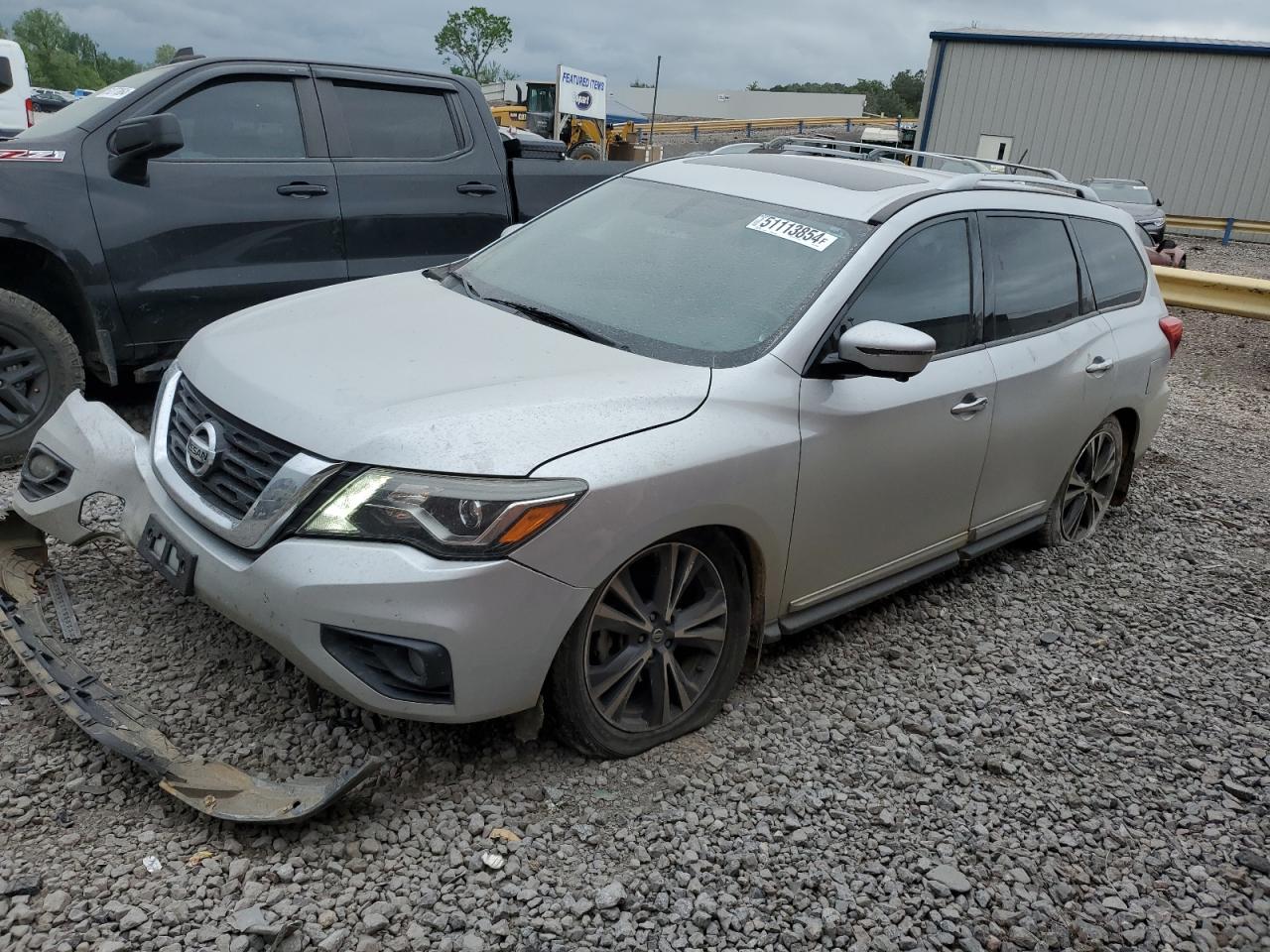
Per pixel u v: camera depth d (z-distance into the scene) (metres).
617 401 2.99
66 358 5.07
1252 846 3.22
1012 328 4.35
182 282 5.41
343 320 3.50
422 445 2.70
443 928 2.50
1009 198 4.48
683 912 2.64
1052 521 5.16
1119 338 5.04
